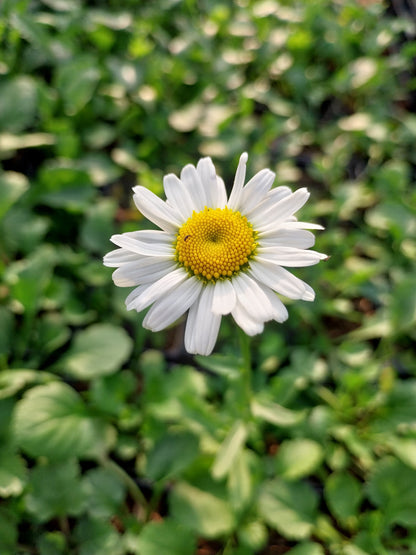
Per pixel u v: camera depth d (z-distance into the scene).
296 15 0.29
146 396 0.15
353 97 0.28
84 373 0.15
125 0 0.29
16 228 0.18
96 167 0.21
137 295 0.10
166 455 0.14
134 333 0.19
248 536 0.13
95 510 0.14
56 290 0.17
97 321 0.18
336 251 0.20
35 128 0.22
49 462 0.14
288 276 0.10
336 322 0.20
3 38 0.23
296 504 0.14
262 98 0.25
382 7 0.30
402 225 0.19
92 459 0.16
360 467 0.16
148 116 0.23
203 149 0.22
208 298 0.10
